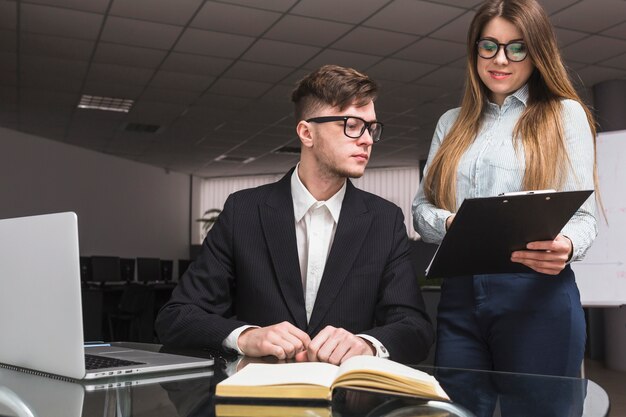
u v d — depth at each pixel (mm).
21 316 1185
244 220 1580
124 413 836
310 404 856
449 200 1676
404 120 8852
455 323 1611
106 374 1078
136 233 11875
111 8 5203
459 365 1583
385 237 1562
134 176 11883
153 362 1178
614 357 6270
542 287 1494
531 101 1615
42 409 873
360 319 1506
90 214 10633
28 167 9383
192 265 1613
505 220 1193
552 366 1480
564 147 1521
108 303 7711
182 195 13430
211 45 6070
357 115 1440
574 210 1216
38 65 6723
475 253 1303
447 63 6508
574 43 5781
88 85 7449
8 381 1081
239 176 13984
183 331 1423
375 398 881
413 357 1362
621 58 6172
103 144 10672
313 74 1479
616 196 3744
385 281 1536
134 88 7551
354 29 5613
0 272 1235
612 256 3701
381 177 12773
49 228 1098
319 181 1521
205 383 1032
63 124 9344
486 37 1560
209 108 8422
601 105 6922
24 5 5164
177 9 5203
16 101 8133
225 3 5074
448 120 1825
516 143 1587
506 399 904
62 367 1086
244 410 833
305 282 1537
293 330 1282
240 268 1552
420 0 4973
